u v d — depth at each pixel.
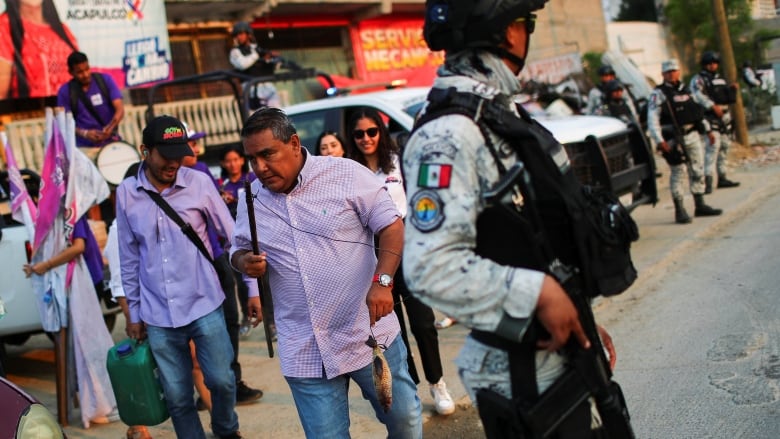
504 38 1.87
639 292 6.13
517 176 1.72
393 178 4.43
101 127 9.04
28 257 5.66
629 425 1.91
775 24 25.41
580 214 1.79
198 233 3.91
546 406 1.76
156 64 12.94
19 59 11.25
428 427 4.13
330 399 2.90
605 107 10.88
